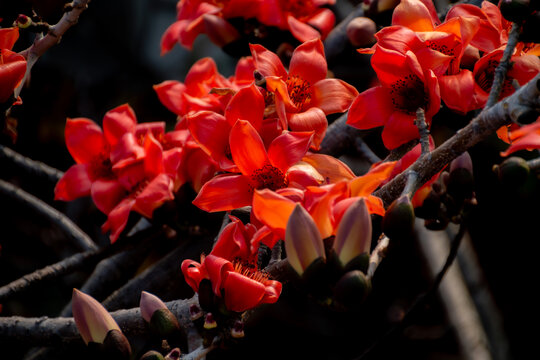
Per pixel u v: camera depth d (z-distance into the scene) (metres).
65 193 1.69
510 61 1.44
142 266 1.83
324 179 1.45
